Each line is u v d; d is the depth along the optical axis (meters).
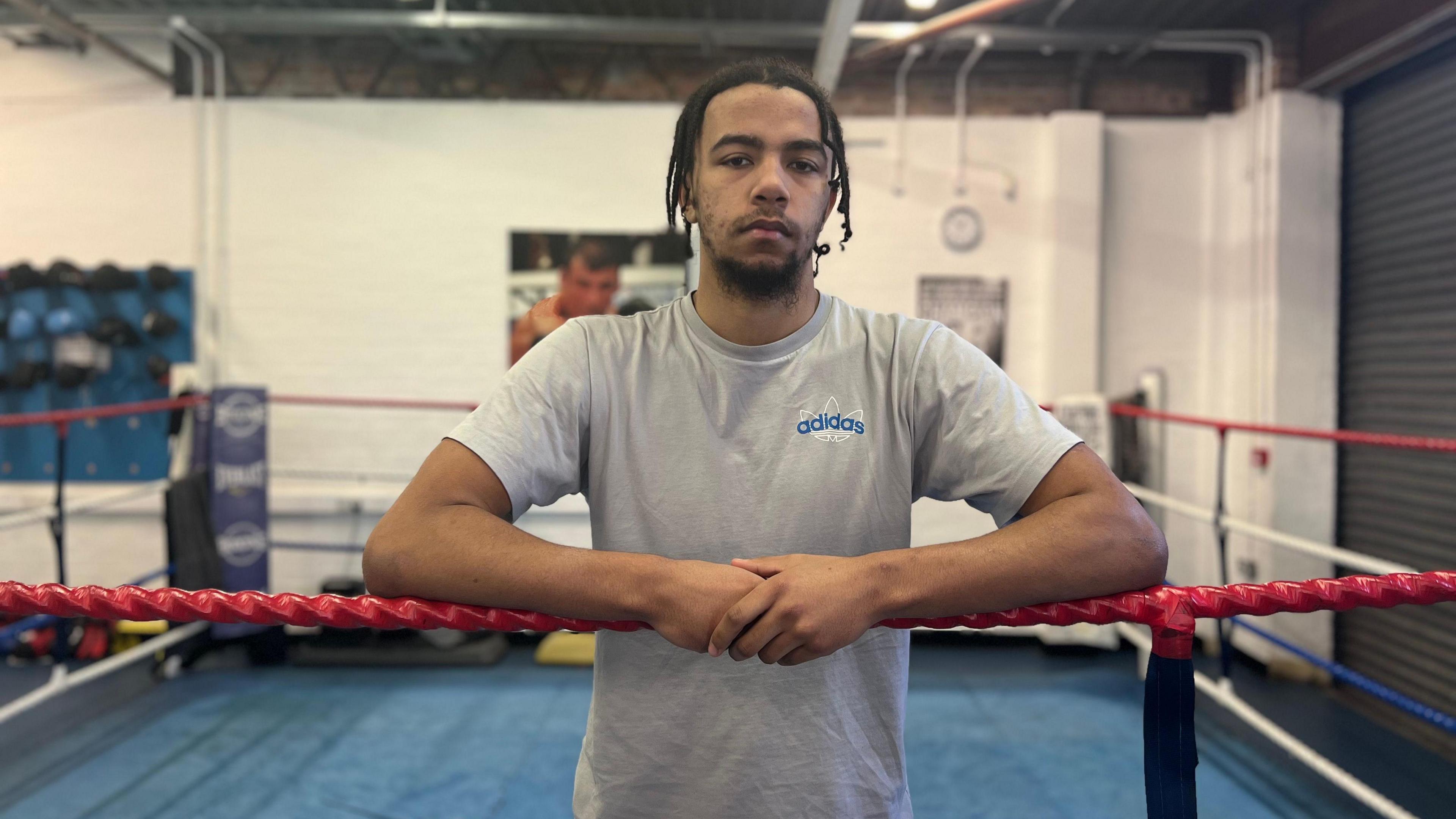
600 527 0.92
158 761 2.93
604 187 4.46
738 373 0.89
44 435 4.36
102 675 3.87
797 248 0.84
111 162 4.37
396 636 4.02
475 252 4.45
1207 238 4.43
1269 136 4.03
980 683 3.77
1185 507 3.21
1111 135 4.45
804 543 0.88
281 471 4.44
